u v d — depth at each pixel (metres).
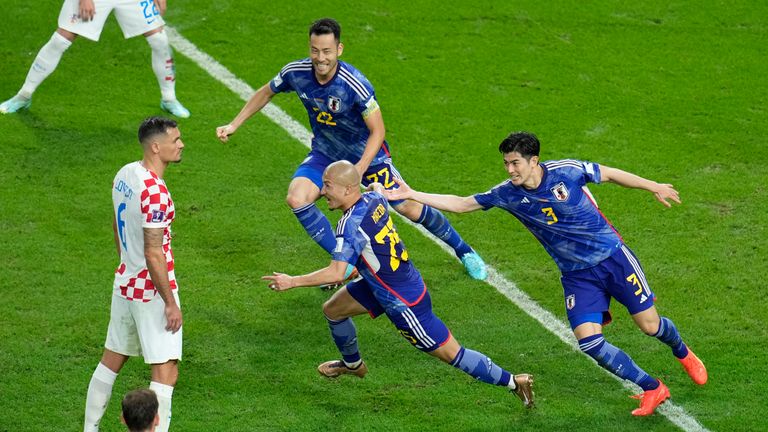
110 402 27.33
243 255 33.66
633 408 27.39
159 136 24.45
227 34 47.03
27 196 35.78
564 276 27.16
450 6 49.91
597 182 26.42
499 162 39.16
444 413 27.11
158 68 40.38
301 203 31.17
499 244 34.88
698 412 27.17
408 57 46.00
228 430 26.23
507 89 44.00
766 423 26.67
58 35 39.38
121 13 39.47
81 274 32.19
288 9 49.06
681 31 48.97
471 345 29.88
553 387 28.20
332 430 26.36
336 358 29.25
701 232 35.19
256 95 31.73
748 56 47.09
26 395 27.22
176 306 24.86
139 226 24.38
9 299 30.86
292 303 31.67
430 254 34.31
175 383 25.67
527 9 50.06
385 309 26.41
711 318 30.94
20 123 39.84
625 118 42.16
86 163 37.78
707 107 43.00
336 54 29.44
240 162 38.62
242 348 29.50
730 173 38.59
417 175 38.19
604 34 48.44
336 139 31.59
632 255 26.89
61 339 29.34
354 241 25.06
